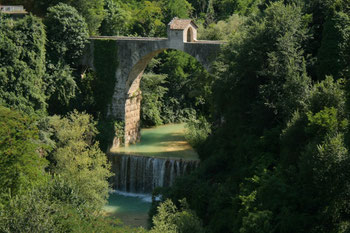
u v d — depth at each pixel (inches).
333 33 1856.5
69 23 2635.3
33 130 1747.0
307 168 1302.9
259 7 3526.1
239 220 1457.9
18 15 2733.8
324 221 1238.9
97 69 2738.7
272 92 1825.8
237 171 1818.4
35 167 1648.6
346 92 1400.1
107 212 2090.3
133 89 2787.9
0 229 1066.1
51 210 1161.4
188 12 4441.4
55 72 2591.0
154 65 3533.5
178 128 3376.0
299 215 1285.7
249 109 1996.8
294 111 1614.2
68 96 2623.0
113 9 3518.7
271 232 1289.4
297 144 1521.9
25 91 2363.4
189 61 3750.0
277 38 1872.5
